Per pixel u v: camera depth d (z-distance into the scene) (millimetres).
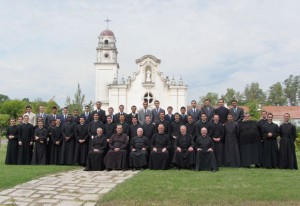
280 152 15258
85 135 16812
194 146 14945
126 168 14961
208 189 9883
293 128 15422
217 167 14188
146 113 18391
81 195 9469
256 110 59781
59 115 18516
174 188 10008
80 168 15852
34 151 17047
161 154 14750
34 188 10297
